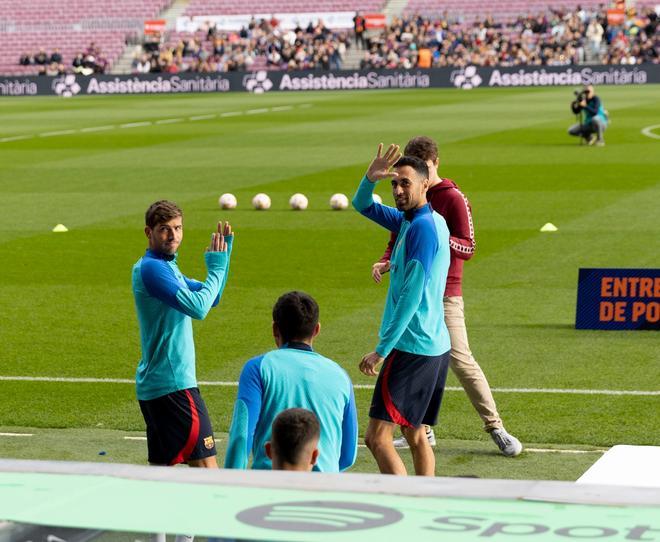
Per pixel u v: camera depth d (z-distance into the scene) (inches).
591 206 1101.7
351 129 1983.3
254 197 1165.7
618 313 650.2
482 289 764.0
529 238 944.9
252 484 143.9
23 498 140.5
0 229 1040.2
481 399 440.1
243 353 613.6
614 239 932.6
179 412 358.9
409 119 2167.8
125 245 954.7
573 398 515.2
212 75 3393.2
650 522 131.7
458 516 134.0
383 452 366.9
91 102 2987.2
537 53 3398.1
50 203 1198.9
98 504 138.9
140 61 3619.6
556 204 1119.0
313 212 1115.9
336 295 758.5
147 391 360.2
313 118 2242.9
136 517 135.6
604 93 2822.3
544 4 3634.4
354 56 3631.9
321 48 3484.3
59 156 1644.9
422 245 357.4
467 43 3503.9
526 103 2539.4
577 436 461.1
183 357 359.3
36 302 748.6
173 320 355.9
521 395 522.0
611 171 1350.9
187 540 152.9
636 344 615.8
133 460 442.0
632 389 528.4
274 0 3860.7
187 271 848.3
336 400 293.6
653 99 2576.3
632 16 3447.3
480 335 640.4
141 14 3929.6
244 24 3809.1
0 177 1421.0
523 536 128.9
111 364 596.4
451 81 3304.6
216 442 464.1
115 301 751.1
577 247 903.1
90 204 1186.0
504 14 3666.3
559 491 139.8
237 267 857.5
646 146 1612.9
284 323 299.1
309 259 884.6
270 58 3609.7
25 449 454.9
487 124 2025.1
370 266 856.3
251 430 285.4
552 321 673.6
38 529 142.7
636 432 463.2
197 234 997.8
